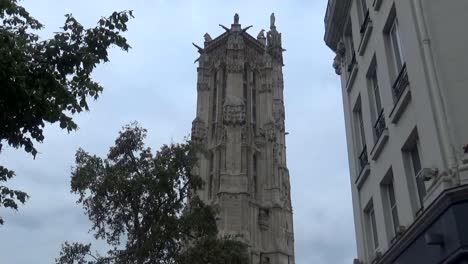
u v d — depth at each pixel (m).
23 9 13.27
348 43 26.84
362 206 22.56
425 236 13.73
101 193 24.19
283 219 82.00
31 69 11.43
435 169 13.64
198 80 94.12
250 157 84.62
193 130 87.50
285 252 78.44
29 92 11.07
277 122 92.25
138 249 23.06
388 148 18.73
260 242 77.62
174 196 25.14
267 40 101.50
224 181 77.81
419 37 15.18
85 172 24.55
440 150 13.55
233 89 88.06
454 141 13.35
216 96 91.75
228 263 25.25
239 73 89.94
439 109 13.88
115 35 12.73
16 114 10.98
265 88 94.25
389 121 18.52
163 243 23.53
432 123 14.03
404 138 16.98
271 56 98.50
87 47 12.41
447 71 14.10
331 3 27.52
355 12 24.44
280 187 85.00
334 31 28.27
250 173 82.88
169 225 23.98
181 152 25.89
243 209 75.62
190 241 26.36
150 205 24.36
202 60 96.12
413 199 16.47
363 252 22.00
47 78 11.53
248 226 75.50
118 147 25.52
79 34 12.45
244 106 87.12
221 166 80.75
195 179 25.78
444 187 13.04
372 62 21.23
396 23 18.61
